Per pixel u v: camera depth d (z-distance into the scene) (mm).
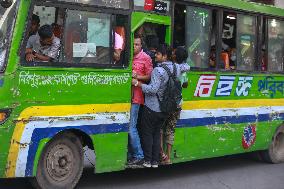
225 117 8742
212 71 8430
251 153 10391
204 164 9688
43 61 6191
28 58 6086
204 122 8359
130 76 7121
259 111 9477
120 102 7016
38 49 6266
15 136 5938
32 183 6402
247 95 9227
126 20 7086
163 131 7797
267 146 9859
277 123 9945
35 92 6102
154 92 7180
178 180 8102
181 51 7559
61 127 6336
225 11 8648
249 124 9273
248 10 9109
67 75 6402
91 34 6664
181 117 7969
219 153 8734
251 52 9297
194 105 8180
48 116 6207
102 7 6758
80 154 6789
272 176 8836
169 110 7340
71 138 6633
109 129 6887
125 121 7078
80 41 6555
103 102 6812
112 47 6902
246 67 9188
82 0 6547
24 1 6027
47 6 6230
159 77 7203
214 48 8492
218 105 8625
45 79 6191
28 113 6039
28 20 6059
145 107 7348
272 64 9797
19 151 5969
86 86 6605
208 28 8367
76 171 6742
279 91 9984
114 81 6926
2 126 5824
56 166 6480
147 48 7688
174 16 7789
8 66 5895
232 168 9422
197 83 8195
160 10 7535
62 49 6371
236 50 8953
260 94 9523
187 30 8016
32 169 6113
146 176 8273
